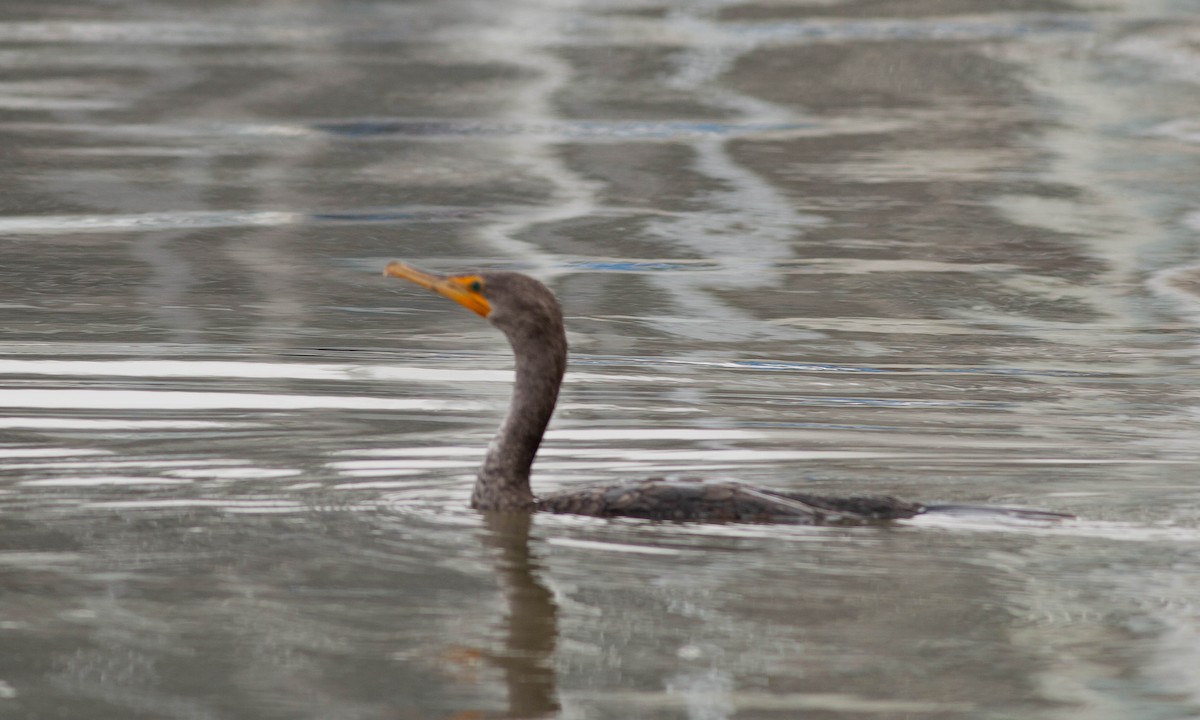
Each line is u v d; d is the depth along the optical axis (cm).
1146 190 2488
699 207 2364
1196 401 1428
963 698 784
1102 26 4088
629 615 877
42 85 3312
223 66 3556
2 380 1421
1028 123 3020
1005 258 2084
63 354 1533
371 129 2936
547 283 1919
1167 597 897
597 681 802
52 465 1152
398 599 899
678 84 3381
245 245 2109
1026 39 3909
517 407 1058
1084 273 2008
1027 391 1466
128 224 2222
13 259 2005
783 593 904
